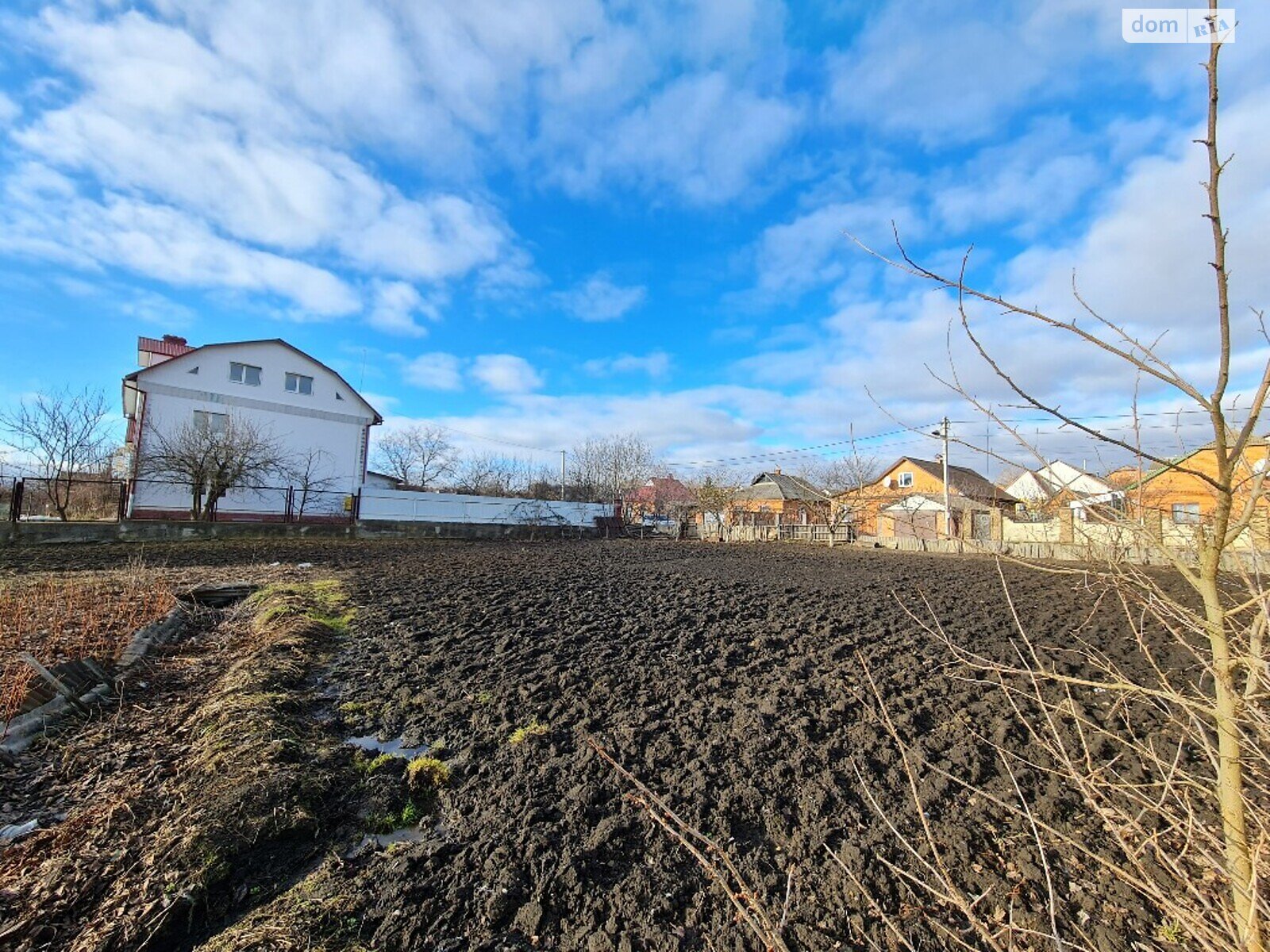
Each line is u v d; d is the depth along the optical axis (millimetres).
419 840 2537
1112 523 1328
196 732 3332
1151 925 2096
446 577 8922
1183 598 6375
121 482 14781
